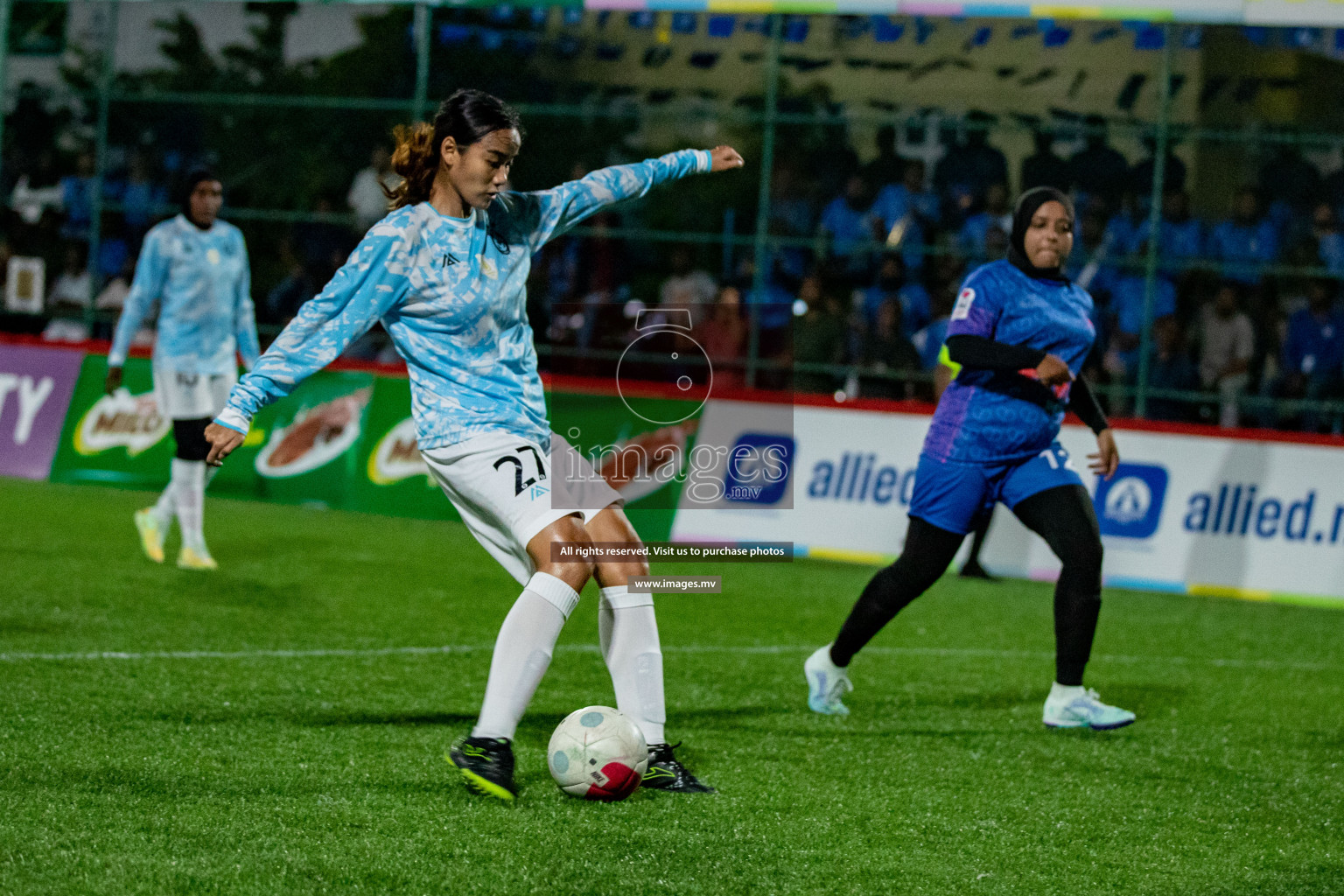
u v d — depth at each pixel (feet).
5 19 103.76
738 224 106.22
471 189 29.43
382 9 111.04
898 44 103.50
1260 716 46.52
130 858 26.37
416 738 37.11
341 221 105.40
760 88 106.52
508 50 109.81
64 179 113.29
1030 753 39.34
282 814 29.60
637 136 108.58
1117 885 28.25
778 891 26.63
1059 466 41.78
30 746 33.94
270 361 29.19
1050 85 101.09
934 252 92.89
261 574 64.59
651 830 29.73
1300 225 95.61
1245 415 93.71
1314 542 75.77
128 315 62.54
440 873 26.40
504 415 30.66
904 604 42.14
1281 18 84.12
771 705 44.42
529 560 31.89
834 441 82.79
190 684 42.19
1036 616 66.23
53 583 58.29
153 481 90.27
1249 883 28.81
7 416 94.27
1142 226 96.94
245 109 112.57
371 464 88.84
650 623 33.01
